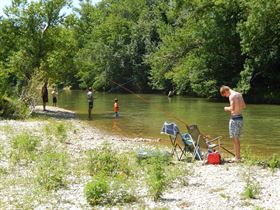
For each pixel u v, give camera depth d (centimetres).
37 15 3569
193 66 5144
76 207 837
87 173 1123
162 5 6656
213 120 2717
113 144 1736
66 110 3584
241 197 906
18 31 3572
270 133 2103
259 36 4453
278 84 4672
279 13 4441
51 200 880
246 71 4600
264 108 3716
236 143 1320
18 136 1576
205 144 1362
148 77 6838
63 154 1312
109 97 5619
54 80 3650
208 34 4997
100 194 870
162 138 1995
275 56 4544
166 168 1162
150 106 3988
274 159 1255
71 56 3694
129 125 2519
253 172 1160
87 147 1592
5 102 2634
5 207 822
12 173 1116
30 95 2923
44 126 2156
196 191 959
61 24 3672
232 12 4916
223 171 1174
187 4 5203
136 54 7362
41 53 3575
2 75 2723
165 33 6350
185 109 3622
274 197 907
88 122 2675
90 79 7912
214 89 4900
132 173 1128
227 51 4956
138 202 870
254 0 4450
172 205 847
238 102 1302
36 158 1289
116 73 7444
